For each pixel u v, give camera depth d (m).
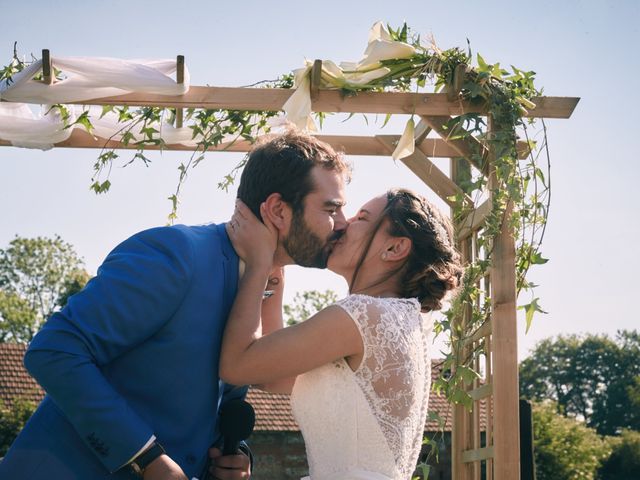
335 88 4.29
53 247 42.84
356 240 2.80
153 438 2.34
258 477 16.53
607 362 60.91
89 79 4.18
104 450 2.29
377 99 4.31
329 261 2.83
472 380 4.49
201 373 2.53
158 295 2.40
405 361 2.62
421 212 2.82
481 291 4.57
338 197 2.71
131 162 4.65
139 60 4.23
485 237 4.29
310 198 2.67
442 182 5.15
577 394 61.28
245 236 2.67
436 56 4.24
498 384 4.20
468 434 5.01
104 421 2.27
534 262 4.34
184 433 2.50
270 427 16.58
